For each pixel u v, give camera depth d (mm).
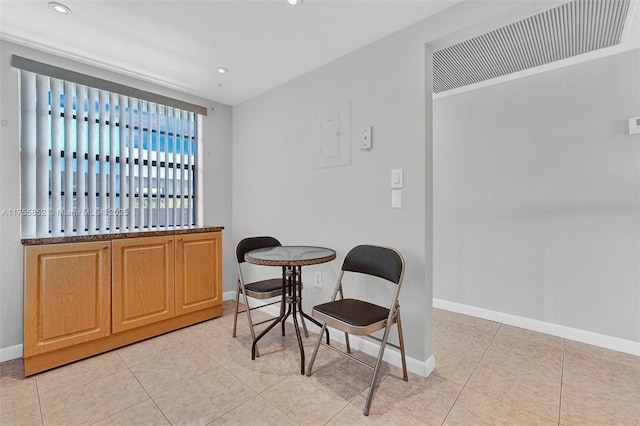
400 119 1936
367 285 2129
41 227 2184
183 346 2221
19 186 2088
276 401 1592
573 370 1897
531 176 2553
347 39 2049
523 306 2592
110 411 1514
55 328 1890
